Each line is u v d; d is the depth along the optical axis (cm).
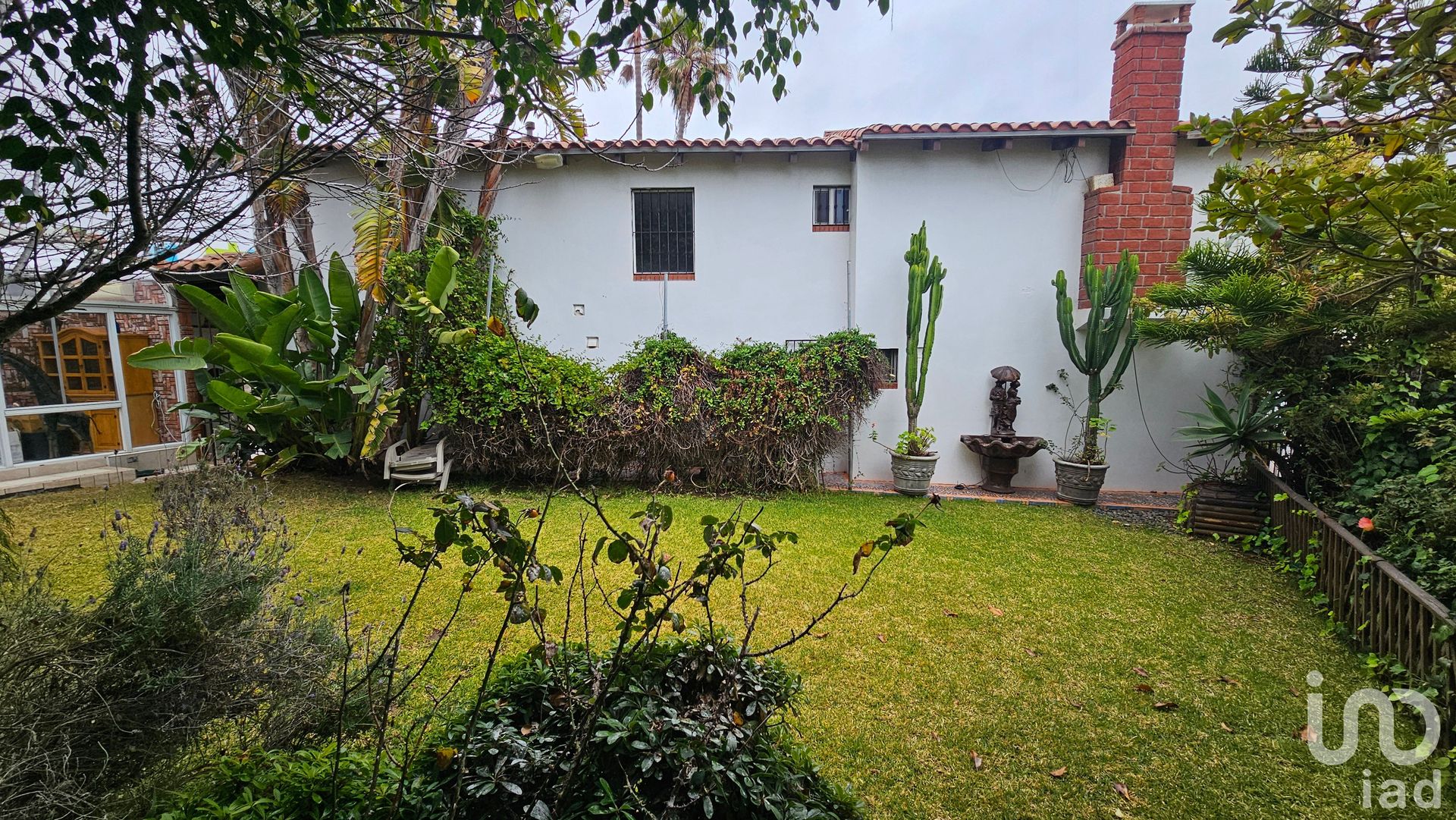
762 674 192
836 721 285
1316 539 458
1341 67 244
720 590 439
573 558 503
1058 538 583
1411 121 246
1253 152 759
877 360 765
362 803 154
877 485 820
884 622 392
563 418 733
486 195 811
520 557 140
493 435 735
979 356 831
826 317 863
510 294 860
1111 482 812
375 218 641
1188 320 640
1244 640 374
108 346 802
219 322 657
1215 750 268
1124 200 757
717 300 870
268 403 648
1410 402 461
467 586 148
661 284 870
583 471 753
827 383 751
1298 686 321
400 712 253
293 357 684
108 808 147
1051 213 805
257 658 192
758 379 748
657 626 166
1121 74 772
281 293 749
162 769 163
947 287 827
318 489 695
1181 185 767
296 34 172
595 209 864
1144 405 800
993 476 795
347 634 169
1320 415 507
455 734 165
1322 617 409
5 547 191
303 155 215
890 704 300
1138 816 229
